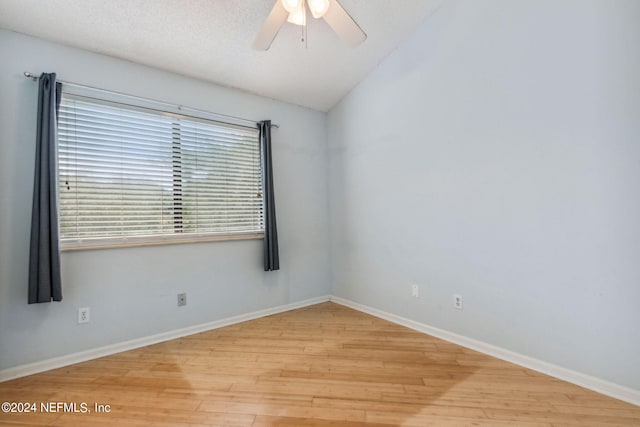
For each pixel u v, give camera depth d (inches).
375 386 71.5
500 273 84.0
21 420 60.5
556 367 73.9
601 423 57.7
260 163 125.3
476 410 62.1
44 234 78.5
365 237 127.0
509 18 80.5
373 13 96.2
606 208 65.8
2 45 78.0
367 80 124.0
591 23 67.1
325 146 144.9
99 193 91.0
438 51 97.7
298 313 127.4
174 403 65.7
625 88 62.9
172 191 104.1
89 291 87.8
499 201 83.7
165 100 102.6
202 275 109.0
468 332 91.9
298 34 98.7
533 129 76.7
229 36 94.0
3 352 76.7
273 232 122.2
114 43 88.7
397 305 114.3
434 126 99.7
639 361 62.4
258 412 62.4
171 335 101.6
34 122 81.2
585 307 69.2
